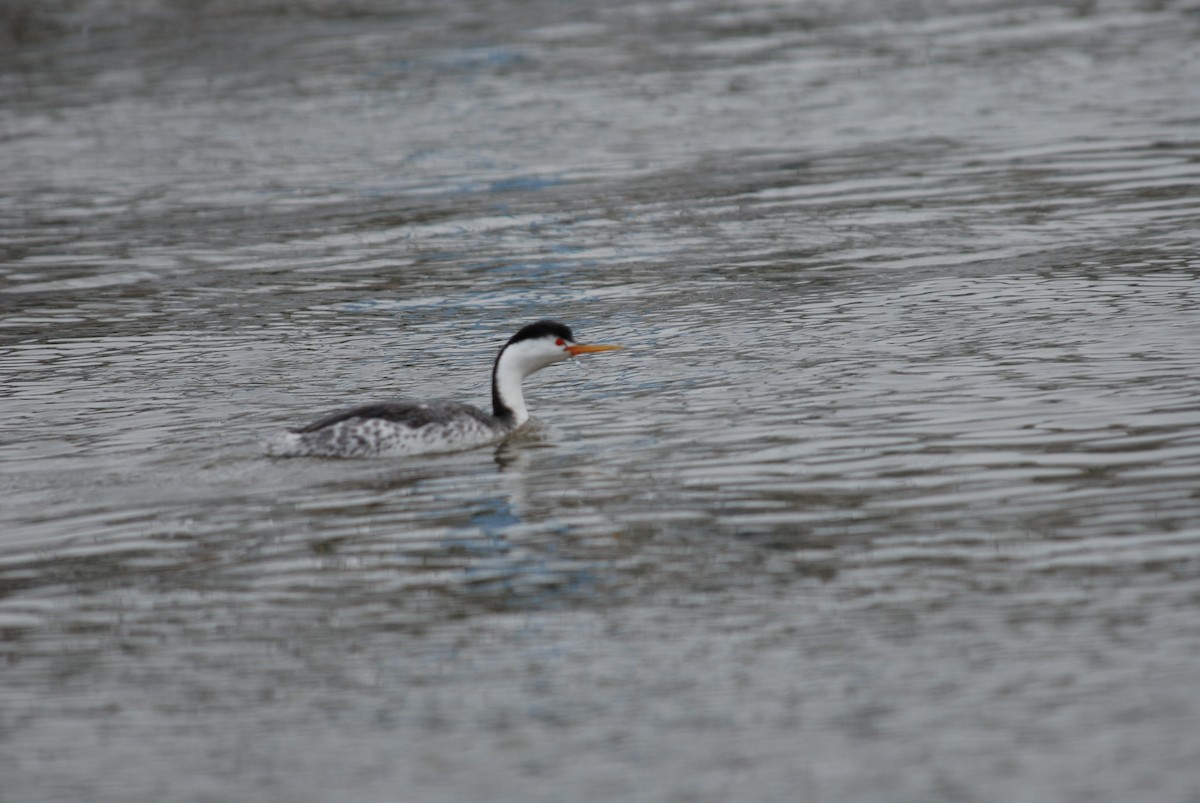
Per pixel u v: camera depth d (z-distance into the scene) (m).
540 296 23.00
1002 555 12.27
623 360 19.33
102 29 49.44
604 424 16.69
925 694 10.12
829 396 17.12
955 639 10.85
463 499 14.35
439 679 10.68
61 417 17.67
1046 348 18.52
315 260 25.75
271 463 15.66
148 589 12.47
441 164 32.38
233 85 41.09
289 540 13.46
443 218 28.17
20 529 13.98
